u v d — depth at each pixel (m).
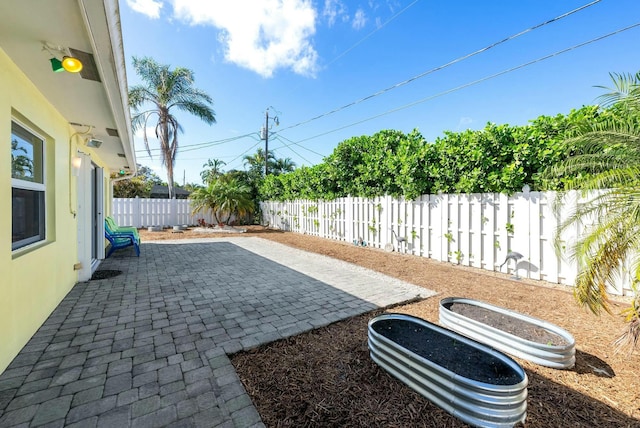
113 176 9.80
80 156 4.67
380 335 2.30
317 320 3.24
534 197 4.85
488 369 1.96
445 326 3.03
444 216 6.41
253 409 1.81
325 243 9.49
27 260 2.65
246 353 2.51
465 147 5.65
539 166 4.76
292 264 6.32
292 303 3.80
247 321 3.19
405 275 5.33
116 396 1.90
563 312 3.44
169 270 5.61
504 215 5.30
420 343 2.33
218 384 2.05
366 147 8.65
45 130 3.14
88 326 3.00
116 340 2.70
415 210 7.14
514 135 4.99
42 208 3.25
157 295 4.07
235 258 6.95
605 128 2.62
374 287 4.57
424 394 1.90
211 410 1.79
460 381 1.71
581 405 1.84
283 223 13.81
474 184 5.62
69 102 3.26
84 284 4.57
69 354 2.43
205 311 3.48
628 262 2.48
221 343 2.66
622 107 2.60
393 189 7.73
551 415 1.75
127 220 13.73
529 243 4.95
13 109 2.46
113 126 4.20
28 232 2.91
